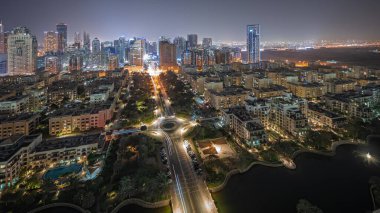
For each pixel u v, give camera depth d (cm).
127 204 19775
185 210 18788
